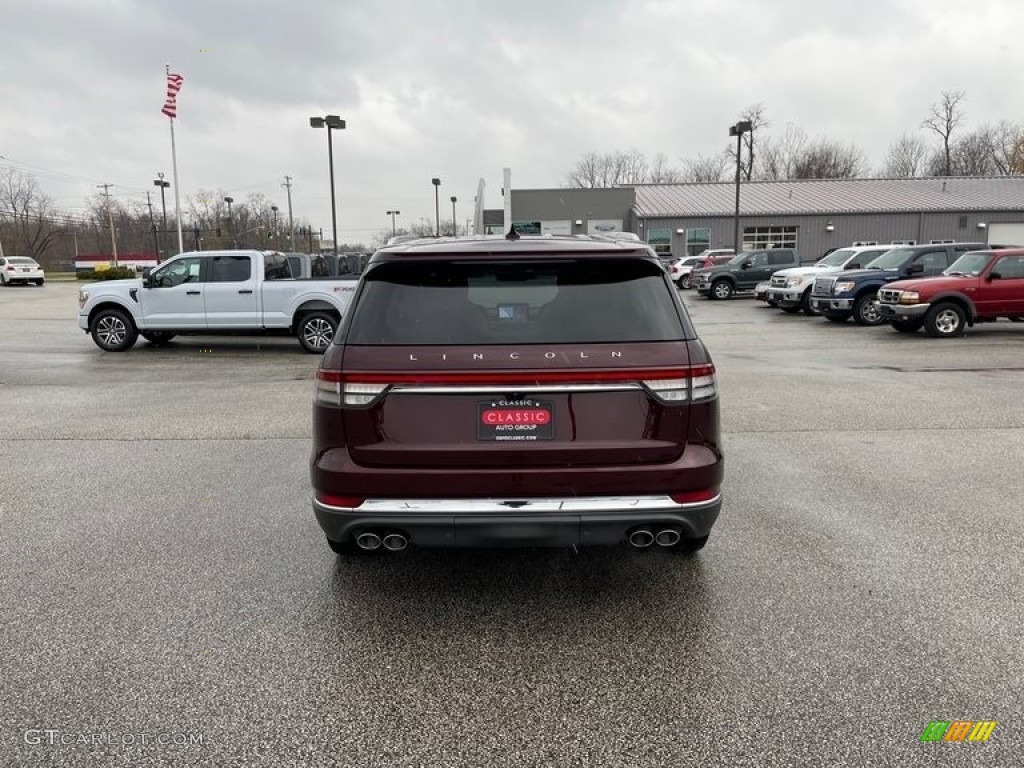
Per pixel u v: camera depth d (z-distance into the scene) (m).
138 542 4.30
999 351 11.90
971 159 76.69
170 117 36.34
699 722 2.63
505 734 2.59
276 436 6.82
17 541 4.32
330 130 27.89
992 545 4.15
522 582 3.78
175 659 3.06
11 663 3.03
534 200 45.03
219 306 12.92
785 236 43.88
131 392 9.15
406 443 3.11
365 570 3.93
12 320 19.88
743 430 6.87
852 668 2.95
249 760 2.46
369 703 2.77
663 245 44.06
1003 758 2.43
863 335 14.71
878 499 4.93
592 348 3.11
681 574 3.83
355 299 3.30
